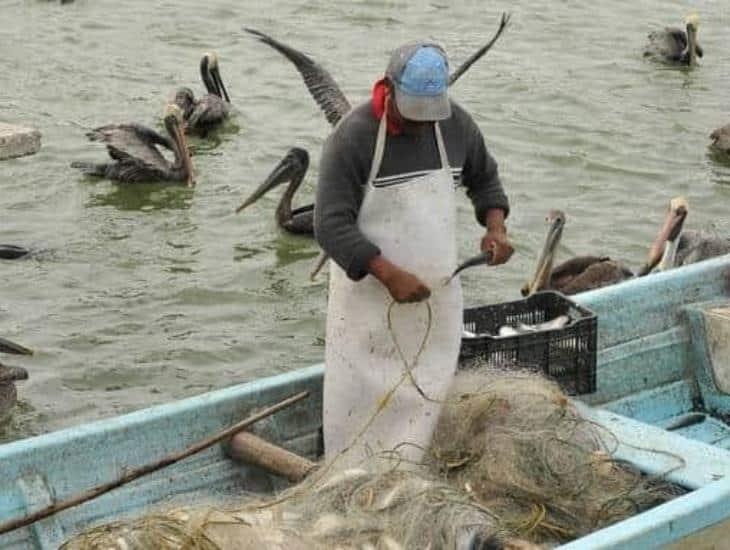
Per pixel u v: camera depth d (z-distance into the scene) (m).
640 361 7.86
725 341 7.86
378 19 20.30
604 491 5.74
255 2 21.09
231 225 12.95
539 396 6.01
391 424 5.86
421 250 5.67
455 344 5.95
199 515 4.83
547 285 10.73
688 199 13.74
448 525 4.88
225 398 6.29
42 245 12.29
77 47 18.62
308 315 10.91
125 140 14.02
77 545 4.85
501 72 17.72
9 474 5.72
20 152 8.24
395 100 5.45
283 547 4.73
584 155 14.84
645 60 18.59
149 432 6.07
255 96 16.91
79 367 9.86
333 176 5.57
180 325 10.66
